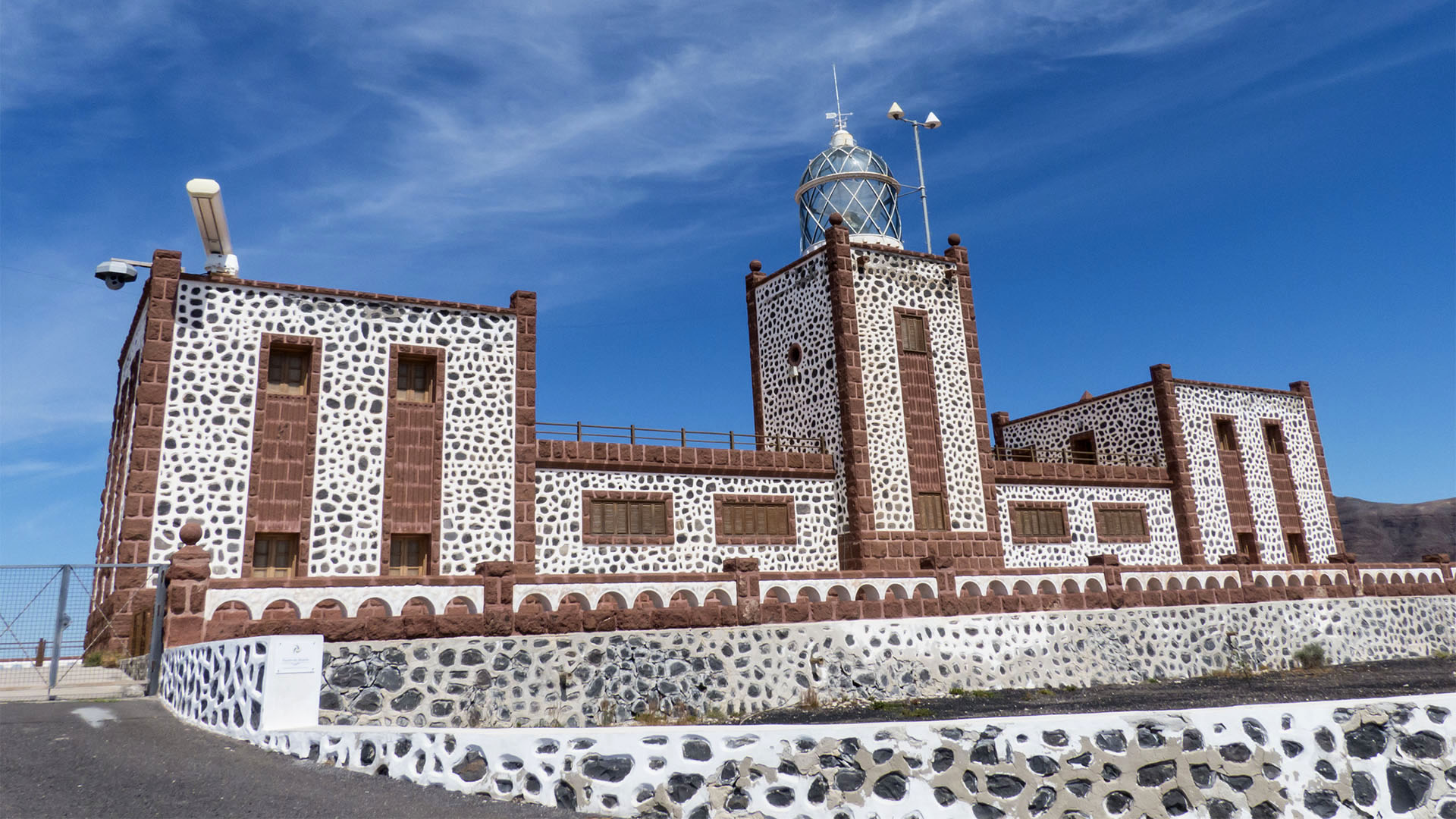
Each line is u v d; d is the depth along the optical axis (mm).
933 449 27625
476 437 21812
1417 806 7402
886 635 18734
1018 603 20516
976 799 7238
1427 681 20125
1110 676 21000
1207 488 34156
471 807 7492
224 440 19438
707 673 16656
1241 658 23406
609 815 7434
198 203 19734
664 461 24688
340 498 20234
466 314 22328
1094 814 7234
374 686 13859
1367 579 27578
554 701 15156
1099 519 32031
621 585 17047
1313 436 37625
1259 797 7352
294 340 20438
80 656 14562
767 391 30031
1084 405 37250
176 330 19406
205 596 13492
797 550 26016
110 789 7738
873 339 27594
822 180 31797
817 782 7336
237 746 9609
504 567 15945
